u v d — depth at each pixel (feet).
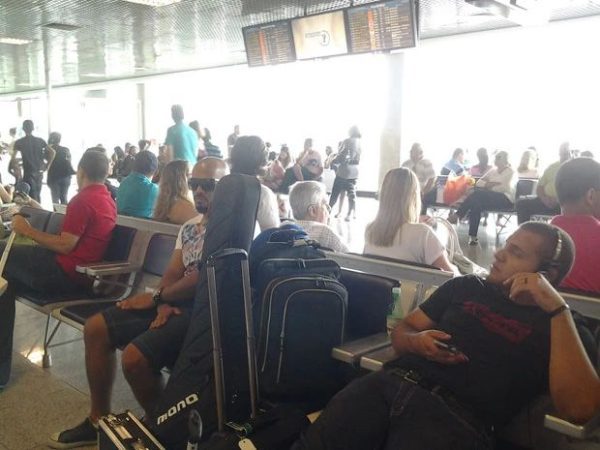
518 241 5.10
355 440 4.83
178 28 27.30
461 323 5.10
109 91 58.13
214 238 6.28
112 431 5.79
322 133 44.78
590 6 21.58
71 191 42.37
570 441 4.95
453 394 4.83
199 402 5.97
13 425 7.70
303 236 6.88
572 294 5.48
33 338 10.95
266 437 5.30
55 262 9.36
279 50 19.90
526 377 4.78
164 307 7.32
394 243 8.00
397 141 29.94
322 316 5.90
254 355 5.98
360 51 17.80
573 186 6.77
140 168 12.71
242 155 8.02
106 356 7.35
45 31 28.35
